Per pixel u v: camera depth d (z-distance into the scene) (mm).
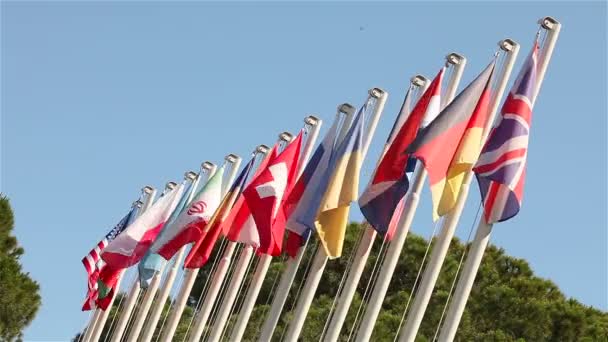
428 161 32125
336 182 35000
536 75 32812
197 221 40375
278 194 36344
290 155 36969
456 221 32688
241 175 39094
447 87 34875
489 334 60438
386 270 33375
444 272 64375
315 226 35000
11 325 64938
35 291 66562
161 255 40469
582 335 62625
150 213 44469
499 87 33531
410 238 67062
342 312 34125
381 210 33312
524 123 32250
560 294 67438
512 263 69000
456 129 32656
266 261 39000
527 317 62406
